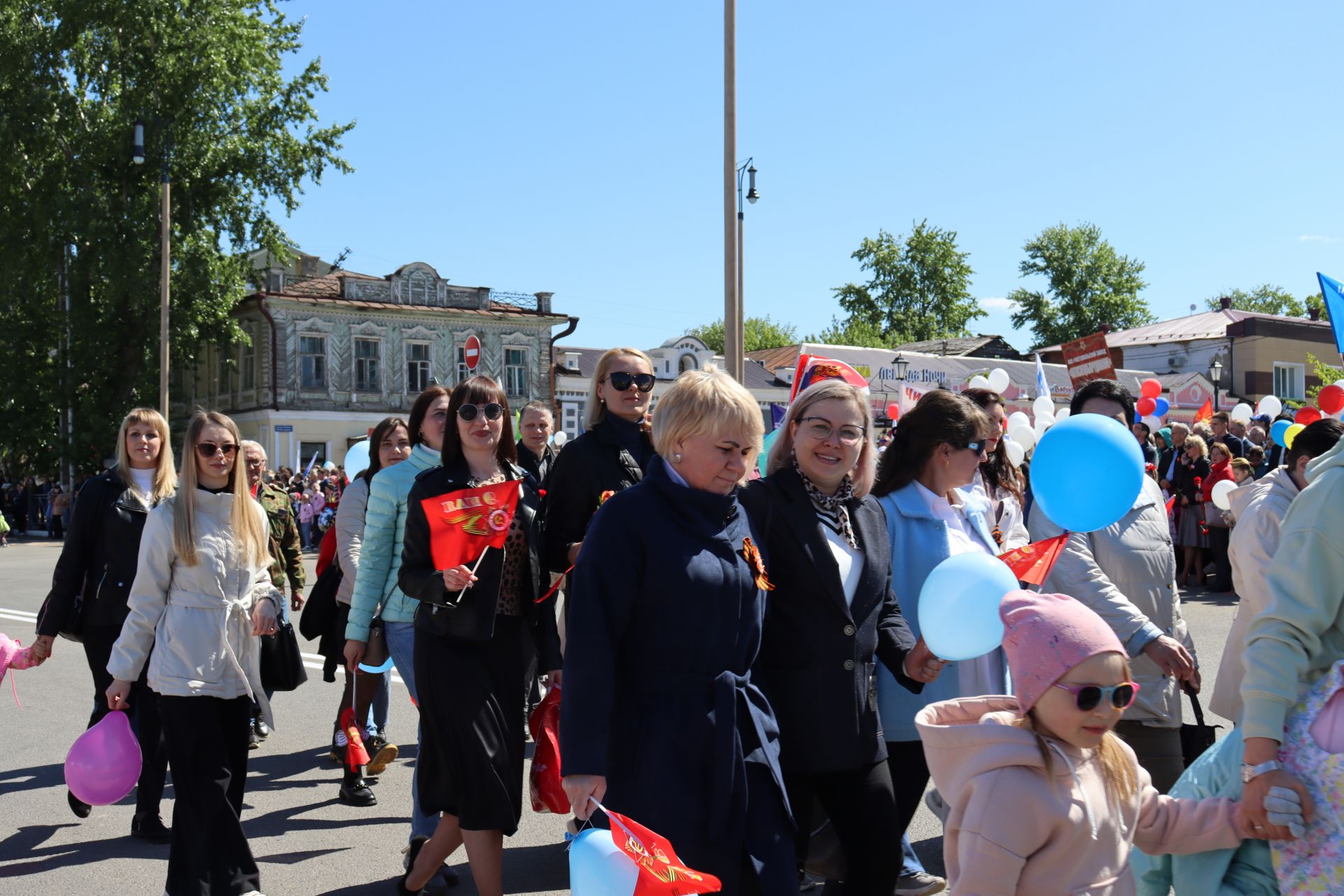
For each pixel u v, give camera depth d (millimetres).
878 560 3371
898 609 3477
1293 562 2637
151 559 4172
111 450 32562
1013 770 2451
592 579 2889
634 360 4508
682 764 2828
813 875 3545
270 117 32844
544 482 4996
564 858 4898
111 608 5293
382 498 4828
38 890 4559
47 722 7590
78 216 30172
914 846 4922
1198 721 3922
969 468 3729
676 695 2885
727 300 13680
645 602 2900
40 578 19062
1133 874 2959
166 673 4055
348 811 5609
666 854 2455
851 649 3230
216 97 32281
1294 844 2590
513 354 42531
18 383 33156
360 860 4887
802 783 3250
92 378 32469
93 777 4160
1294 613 2611
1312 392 27766
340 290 39438
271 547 6969
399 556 4855
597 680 2826
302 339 38469
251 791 5969
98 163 31578
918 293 71938
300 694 8422
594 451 4434
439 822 4500
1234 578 3564
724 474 3010
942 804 3996
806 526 3271
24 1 31109
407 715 7809
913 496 3723
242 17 32781
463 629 3896
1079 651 2432
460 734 3887
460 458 4234
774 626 3258
